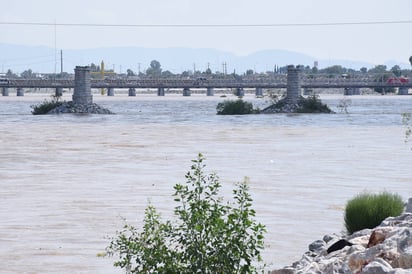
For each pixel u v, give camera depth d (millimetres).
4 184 79438
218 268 28938
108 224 56938
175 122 193250
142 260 30156
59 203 66625
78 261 45875
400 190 74750
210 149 119312
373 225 46000
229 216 29484
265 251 47625
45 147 123688
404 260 26625
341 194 72062
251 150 117625
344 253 30688
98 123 190000
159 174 87062
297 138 142000
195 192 30656
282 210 62875
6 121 199250
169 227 30312
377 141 135125
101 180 82062
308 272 28656
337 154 111500
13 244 50531
